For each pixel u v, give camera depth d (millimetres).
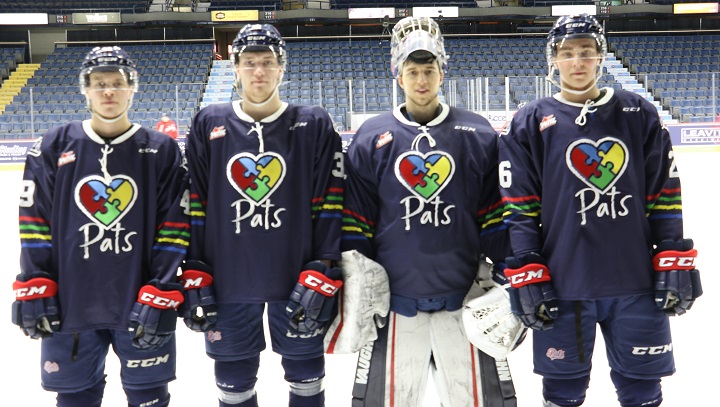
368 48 20172
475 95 14867
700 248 6426
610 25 21250
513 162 2609
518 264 2525
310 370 2803
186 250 2664
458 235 2662
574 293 2525
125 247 2598
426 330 2717
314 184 2736
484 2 22562
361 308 2631
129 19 20516
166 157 2674
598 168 2521
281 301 2703
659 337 2586
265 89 2650
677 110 15953
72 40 20938
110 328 2586
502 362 2691
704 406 3150
